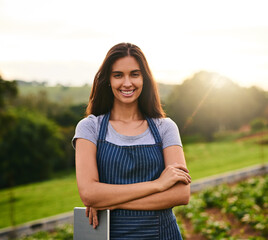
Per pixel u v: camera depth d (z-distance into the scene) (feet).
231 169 71.31
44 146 124.57
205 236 23.54
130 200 6.06
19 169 119.55
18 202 59.47
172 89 142.61
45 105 174.09
